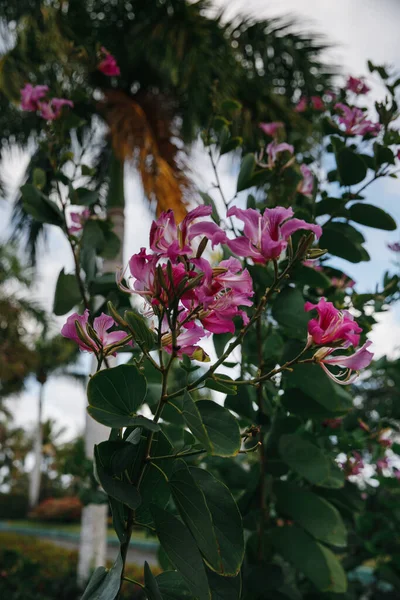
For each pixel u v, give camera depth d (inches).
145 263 39.7
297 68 263.7
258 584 66.5
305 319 67.0
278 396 79.0
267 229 40.3
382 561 113.7
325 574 67.1
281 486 68.9
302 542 68.4
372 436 93.6
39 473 886.4
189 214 39.1
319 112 96.7
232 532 42.8
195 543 41.7
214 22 246.5
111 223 87.4
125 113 235.8
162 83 270.4
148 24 243.1
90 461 115.8
